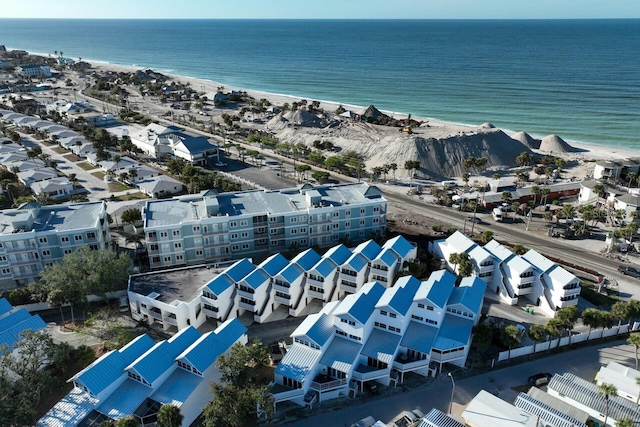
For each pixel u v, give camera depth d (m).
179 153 177.38
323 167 175.75
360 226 110.44
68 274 80.62
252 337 80.00
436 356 71.44
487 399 62.88
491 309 89.25
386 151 180.00
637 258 108.50
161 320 80.62
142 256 105.06
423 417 60.34
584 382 66.31
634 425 56.25
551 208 136.00
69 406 58.19
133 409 58.19
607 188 135.25
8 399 57.28
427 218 130.00
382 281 93.00
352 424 61.91
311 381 66.62
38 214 99.88
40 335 65.00
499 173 169.88
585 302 90.56
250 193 112.88
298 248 102.81
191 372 63.75
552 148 198.12
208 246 100.81
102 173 165.62
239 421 56.62
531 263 92.06
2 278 92.19
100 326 81.19
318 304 90.00
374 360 69.19
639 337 68.06
